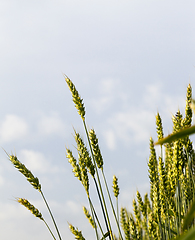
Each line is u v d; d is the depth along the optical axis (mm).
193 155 1365
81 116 1303
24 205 1309
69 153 1298
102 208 1286
